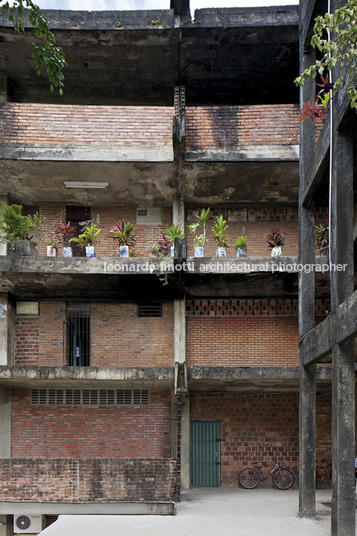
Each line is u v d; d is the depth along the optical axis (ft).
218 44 48.01
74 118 45.93
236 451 52.08
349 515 26.13
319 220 52.16
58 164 45.65
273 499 43.37
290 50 48.70
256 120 45.62
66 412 51.78
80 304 52.65
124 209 53.93
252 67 51.11
